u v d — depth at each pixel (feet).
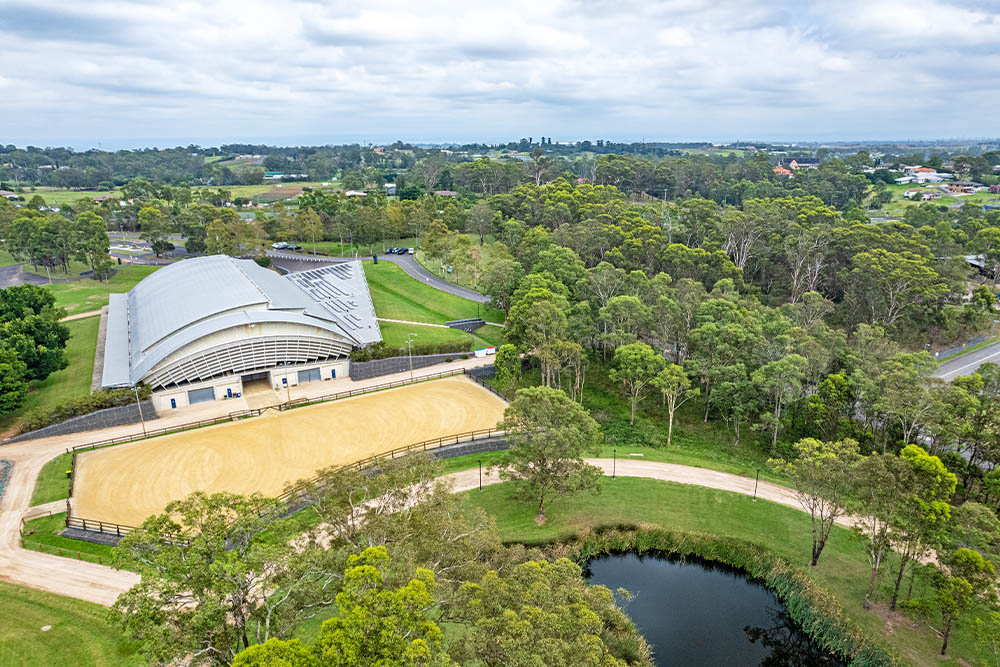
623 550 197.88
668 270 436.35
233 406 283.38
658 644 158.61
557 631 94.22
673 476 233.96
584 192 651.66
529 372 335.67
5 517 192.03
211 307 300.20
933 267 414.41
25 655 132.77
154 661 96.22
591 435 202.18
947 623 144.15
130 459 230.27
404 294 463.01
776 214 520.01
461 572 126.31
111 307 384.68
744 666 152.76
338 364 320.50
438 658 86.07
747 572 188.14
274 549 108.58
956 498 215.92
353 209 650.43
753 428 263.49
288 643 81.61
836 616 162.40
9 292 342.23
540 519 202.69
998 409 212.23
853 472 155.12
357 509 147.64
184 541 108.99
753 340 277.85
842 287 451.12
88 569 165.68
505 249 464.65
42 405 272.92
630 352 273.54
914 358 255.50
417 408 281.74
